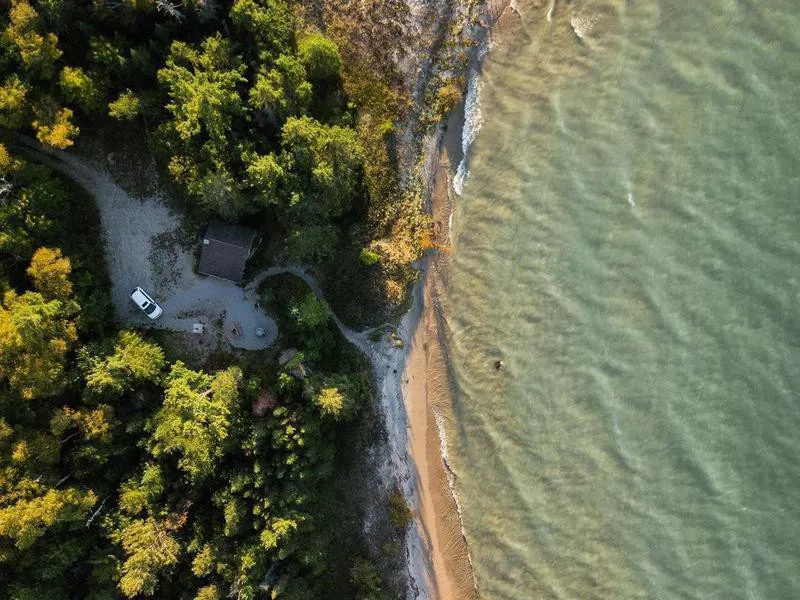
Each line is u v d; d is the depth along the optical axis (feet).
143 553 122.01
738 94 138.21
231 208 130.21
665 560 139.64
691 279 140.15
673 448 140.26
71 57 123.44
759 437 136.15
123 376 126.82
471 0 145.79
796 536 133.28
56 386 118.83
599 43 144.25
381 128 146.61
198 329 142.20
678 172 140.77
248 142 128.57
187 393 129.29
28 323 112.06
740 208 138.10
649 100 142.00
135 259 139.64
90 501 120.06
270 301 141.90
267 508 130.41
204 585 131.85
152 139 127.85
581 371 145.38
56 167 132.87
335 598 146.61
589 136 144.87
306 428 130.31
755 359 136.77
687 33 140.26
